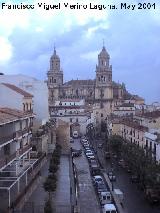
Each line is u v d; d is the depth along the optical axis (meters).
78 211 69.50
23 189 71.94
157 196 78.62
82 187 92.81
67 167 111.38
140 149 104.06
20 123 82.38
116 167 117.69
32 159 89.69
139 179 92.75
